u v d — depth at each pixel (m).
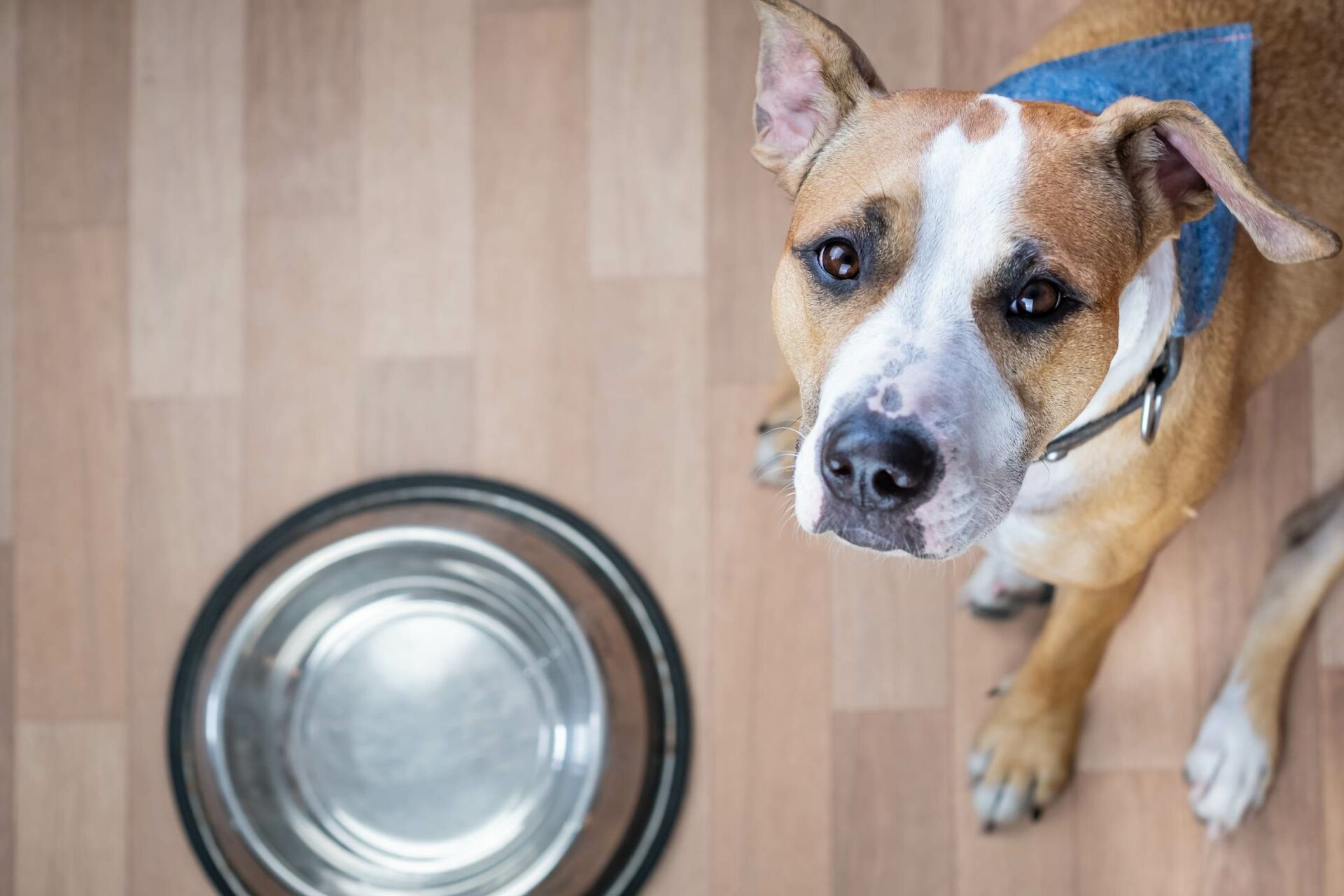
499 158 1.84
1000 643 1.71
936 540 0.93
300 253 1.87
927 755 1.71
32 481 1.87
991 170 0.93
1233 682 1.62
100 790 1.81
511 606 1.78
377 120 1.86
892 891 1.70
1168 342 1.08
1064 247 0.92
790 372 1.76
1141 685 1.68
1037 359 0.94
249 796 1.75
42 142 1.90
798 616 1.75
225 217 1.88
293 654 1.79
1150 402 1.09
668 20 1.82
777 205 1.79
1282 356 1.32
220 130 1.88
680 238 1.81
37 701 1.84
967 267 0.92
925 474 0.89
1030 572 1.32
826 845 1.72
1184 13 1.25
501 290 1.83
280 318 1.86
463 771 1.76
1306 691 1.65
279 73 1.88
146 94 1.90
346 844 1.76
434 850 1.75
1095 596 1.38
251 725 1.77
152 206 1.89
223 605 1.80
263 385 1.86
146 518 1.85
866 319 0.93
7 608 1.86
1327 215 1.22
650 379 1.80
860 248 0.95
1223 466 1.27
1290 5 1.25
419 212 1.85
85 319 1.88
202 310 1.87
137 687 1.83
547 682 1.76
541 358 1.82
